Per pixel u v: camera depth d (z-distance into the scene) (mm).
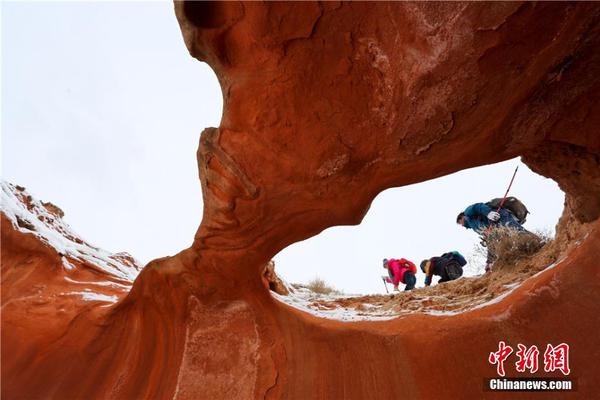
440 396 3172
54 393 3494
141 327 3781
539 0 1981
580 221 3801
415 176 2879
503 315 3398
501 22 2047
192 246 3400
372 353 3604
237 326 3887
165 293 3746
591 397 2859
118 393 3562
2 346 3615
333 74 2365
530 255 4801
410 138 2533
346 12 2178
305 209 2939
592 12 2059
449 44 2127
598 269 3258
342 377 3531
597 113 2703
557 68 2367
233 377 3629
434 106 2367
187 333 3832
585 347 3035
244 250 3283
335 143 2574
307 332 3850
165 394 3553
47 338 3729
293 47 2297
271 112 2494
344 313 4797
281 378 3605
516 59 2211
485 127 2600
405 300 5496
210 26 2232
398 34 2201
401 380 3369
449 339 3424
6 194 5117
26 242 4527
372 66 2326
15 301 4008
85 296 4230
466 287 5148
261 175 2697
